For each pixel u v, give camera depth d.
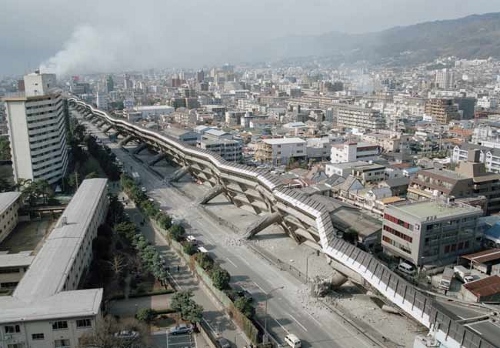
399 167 188.00
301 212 113.56
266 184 129.88
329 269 108.25
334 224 127.56
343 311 89.31
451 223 108.69
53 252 93.12
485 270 105.31
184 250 110.62
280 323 84.81
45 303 73.69
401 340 79.12
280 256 116.44
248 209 156.50
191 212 152.75
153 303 90.69
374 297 85.56
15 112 163.25
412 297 70.69
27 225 140.00
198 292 96.06
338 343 78.75
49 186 161.50
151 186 187.38
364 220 127.88
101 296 76.62
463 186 138.88
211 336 78.88
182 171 198.62
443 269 107.38
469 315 61.94
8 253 117.12
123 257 106.81
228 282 94.88
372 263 82.00
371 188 155.50
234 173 147.50
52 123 174.50
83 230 105.00
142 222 140.62
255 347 75.62
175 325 83.06
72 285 88.19
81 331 71.44
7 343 69.81
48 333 70.44
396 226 112.00
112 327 72.31
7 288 98.94
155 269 97.56
